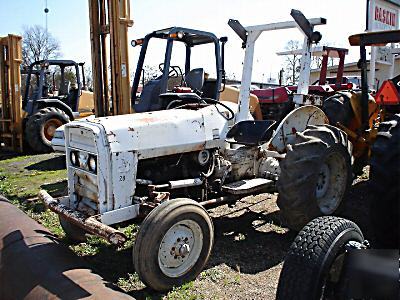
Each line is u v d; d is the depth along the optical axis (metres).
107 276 3.26
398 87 4.79
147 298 2.87
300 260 1.98
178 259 3.05
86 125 3.27
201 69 6.97
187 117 3.71
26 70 10.80
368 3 6.90
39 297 2.40
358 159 5.25
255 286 3.09
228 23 4.80
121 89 5.98
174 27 6.31
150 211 3.20
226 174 3.93
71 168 3.55
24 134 9.69
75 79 11.42
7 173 7.25
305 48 4.61
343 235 2.05
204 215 3.14
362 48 4.10
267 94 9.54
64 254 2.84
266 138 4.03
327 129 3.86
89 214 3.27
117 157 3.21
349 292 1.89
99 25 5.91
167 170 3.69
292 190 3.47
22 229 3.16
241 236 4.02
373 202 2.80
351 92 5.21
